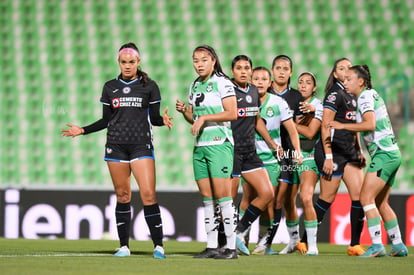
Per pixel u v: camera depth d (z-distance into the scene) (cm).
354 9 5303
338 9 5319
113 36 5344
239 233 2369
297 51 5159
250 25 5322
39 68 5234
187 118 2177
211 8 5419
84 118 4975
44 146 4828
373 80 4975
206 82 2042
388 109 4781
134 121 2095
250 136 2314
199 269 1688
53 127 4909
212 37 5284
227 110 2006
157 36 5319
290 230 2608
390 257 2269
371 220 2275
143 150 2100
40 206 3722
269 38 5244
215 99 2027
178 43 5275
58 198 3712
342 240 3484
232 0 5425
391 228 2333
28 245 2903
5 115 4991
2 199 3747
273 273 1622
